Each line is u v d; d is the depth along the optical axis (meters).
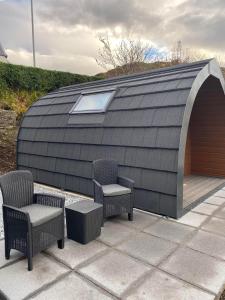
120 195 3.82
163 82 4.64
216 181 6.18
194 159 7.02
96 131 5.12
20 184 3.13
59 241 3.10
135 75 5.73
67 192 5.52
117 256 2.93
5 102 10.12
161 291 2.34
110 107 5.11
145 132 4.32
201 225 3.73
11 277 2.57
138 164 4.31
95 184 3.94
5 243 2.85
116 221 3.91
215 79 5.24
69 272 2.64
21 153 6.86
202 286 2.40
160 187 4.04
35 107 7.18
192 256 2.91
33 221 2.69
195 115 6.77
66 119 5.88
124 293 2.32
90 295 2.30
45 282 2.48
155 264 2.76
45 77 11.39
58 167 5.77
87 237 3.21
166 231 3.55
